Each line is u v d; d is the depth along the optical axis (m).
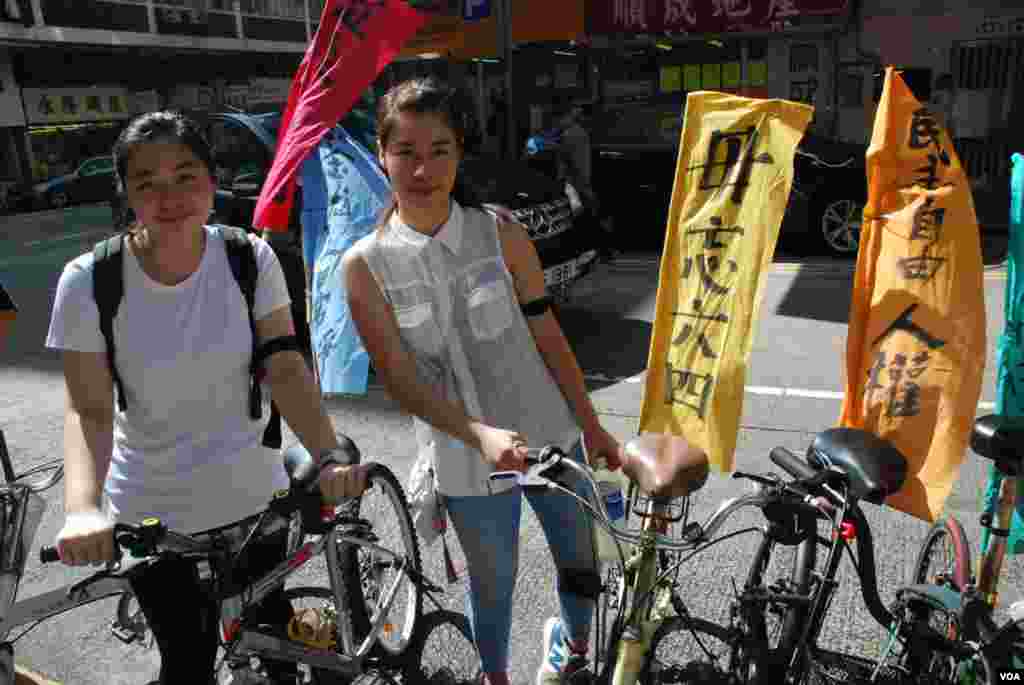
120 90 27.55
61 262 11.42
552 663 2.47
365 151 3.95
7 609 1.90
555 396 2.29
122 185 1.83
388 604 2.64
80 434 1.87
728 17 11.53
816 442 2.22
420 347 2.17
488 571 2.32
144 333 1.88
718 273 2.74
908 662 2.34
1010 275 2.37
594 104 11.59
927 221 2.57
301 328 6.21
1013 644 2.01
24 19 22.91
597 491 1.79
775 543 2.41
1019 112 10.49
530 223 6.20
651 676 2.21
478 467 2.22
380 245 2.12
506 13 11.50
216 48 29.28
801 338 6.25
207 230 1.98
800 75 11.75
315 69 3.94
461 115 2.07
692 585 3.21
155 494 2.00
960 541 2.50
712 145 2.75
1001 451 2.11
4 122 23.97
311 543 2.27
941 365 2.56
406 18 3.86
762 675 2.07
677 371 2.84
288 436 4.75
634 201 10.01
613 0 12.02
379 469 2.73
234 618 2.10
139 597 1.99
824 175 9.05
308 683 2.47
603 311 7.33
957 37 10.67
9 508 1.94
